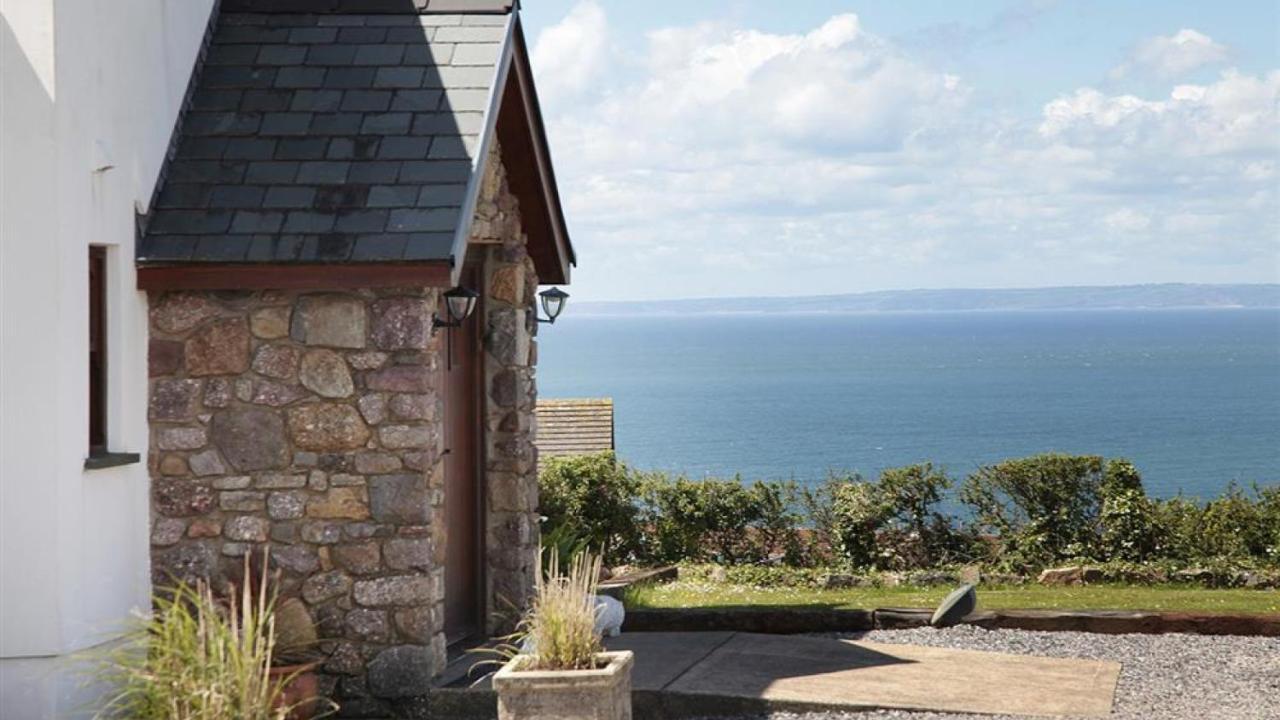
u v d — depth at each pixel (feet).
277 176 35.35
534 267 45.55
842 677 35.32
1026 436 380.37
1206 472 293.84
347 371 34.58
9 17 30.01
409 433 34.50
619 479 66.18
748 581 58.34
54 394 30.27
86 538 31.53
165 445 34.73
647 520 66.74
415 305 34.35
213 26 39.22
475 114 36.32
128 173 33.55
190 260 33.60
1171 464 311.06
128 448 33.71
